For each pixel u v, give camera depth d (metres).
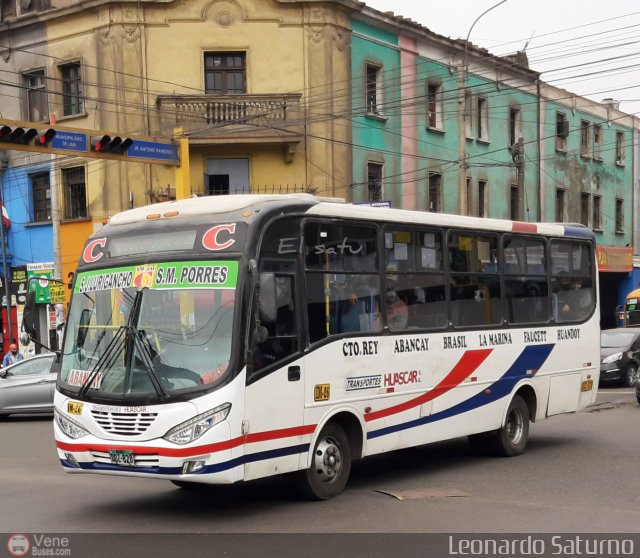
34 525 8.30
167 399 8.01
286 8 26.91
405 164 30.39
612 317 44.22
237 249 8.40
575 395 13.47
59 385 8.80
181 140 20.41
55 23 28.00
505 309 12.11
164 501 9.38
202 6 26.66
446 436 10.92
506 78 35.84
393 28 29.77
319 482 9.15
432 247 10.94
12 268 29.66
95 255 9.21
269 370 8.43
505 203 35.81
